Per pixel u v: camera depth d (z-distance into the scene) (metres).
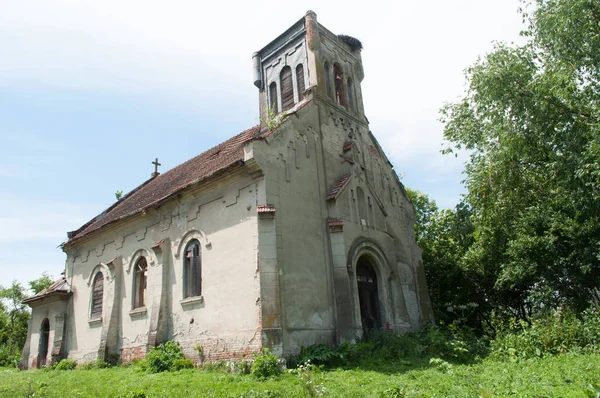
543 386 8.65
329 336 14.40
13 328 46.44
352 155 18.27
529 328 15.12
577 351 12.53
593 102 14.56
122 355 17.58
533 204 18.23
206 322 14.45
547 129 15.59
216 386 10.26
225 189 15.08
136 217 18.61
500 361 13.15
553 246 16.27
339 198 16.64
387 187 20.73
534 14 15.58
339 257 15.47
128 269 18.67
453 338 16.33
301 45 19.20
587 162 14.28
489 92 16.27
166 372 13.34
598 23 14.20
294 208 14.79
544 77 15.23
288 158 15.28
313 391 8.46
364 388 9.21
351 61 21.28
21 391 11.62
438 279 23.31
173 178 22.53
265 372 11.30
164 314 15.80
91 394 10.71
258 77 20.66
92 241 21.64
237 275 13.87
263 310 12.66
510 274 17.52
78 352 20.44
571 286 16.34
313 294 14.36
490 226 19.80
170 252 16.59
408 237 20.84
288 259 13.89
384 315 17.27
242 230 14.12
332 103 18.67
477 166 19.58
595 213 15.12
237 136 21.73
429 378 10.30
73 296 22.08
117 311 18.52
